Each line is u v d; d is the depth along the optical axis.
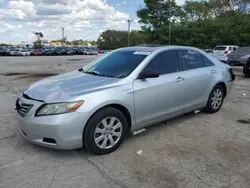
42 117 3.03
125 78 3.59
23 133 3.37
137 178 2.80
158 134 4.09
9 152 3.39
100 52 64.75
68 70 15.27
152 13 47.22
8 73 13.47
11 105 5.96
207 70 4.89
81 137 3.14
